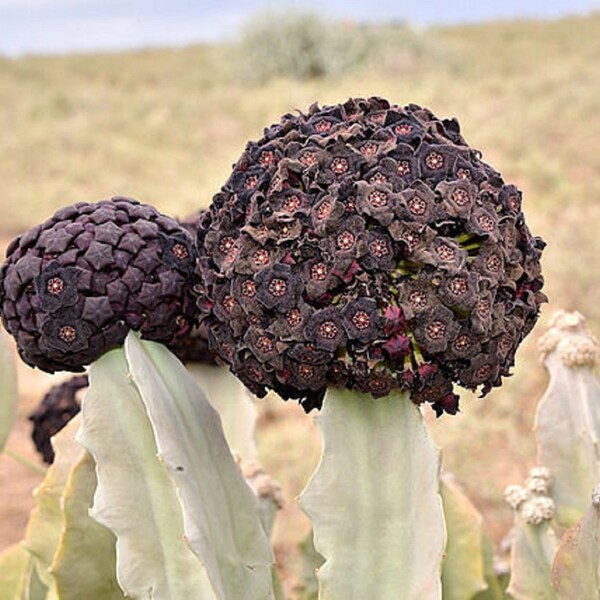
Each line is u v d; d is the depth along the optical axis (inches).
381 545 19.3
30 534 23.2
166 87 238.4
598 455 22.6
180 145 165.3
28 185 135.2
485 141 138.1
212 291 19.2
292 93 197.6
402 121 19.3
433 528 18.9
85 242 19.6
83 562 21.4
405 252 18.2
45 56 319.3
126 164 147.9
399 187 18.4
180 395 20.2
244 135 170.1
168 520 19.6
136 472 19.7
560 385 23.0
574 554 20.0
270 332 18.6
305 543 25.7
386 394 18.9
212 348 19.8
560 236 95.7
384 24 232.2
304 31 225.6
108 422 19.7
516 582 23.1
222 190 19.6
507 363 19.7
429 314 18.2
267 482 24.0
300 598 25.7
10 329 20.2
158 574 19.5
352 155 18.6
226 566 19.7
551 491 23.1
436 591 18.8
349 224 18.2
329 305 18.5
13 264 19.9
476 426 60.6
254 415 24.7
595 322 75.4
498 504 54.0
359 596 19.2
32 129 171.6
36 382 74.3
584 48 250.8
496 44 286.7
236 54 231.9
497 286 18.7
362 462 19.3
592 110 150.5
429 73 213.5
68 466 23.1
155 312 19.8
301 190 18.8
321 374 18.8
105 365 19.9
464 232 18.5
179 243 20.1
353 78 213.2
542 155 129.1
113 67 288.2
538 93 170.9
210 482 20.0
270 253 18.6
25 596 25.6
